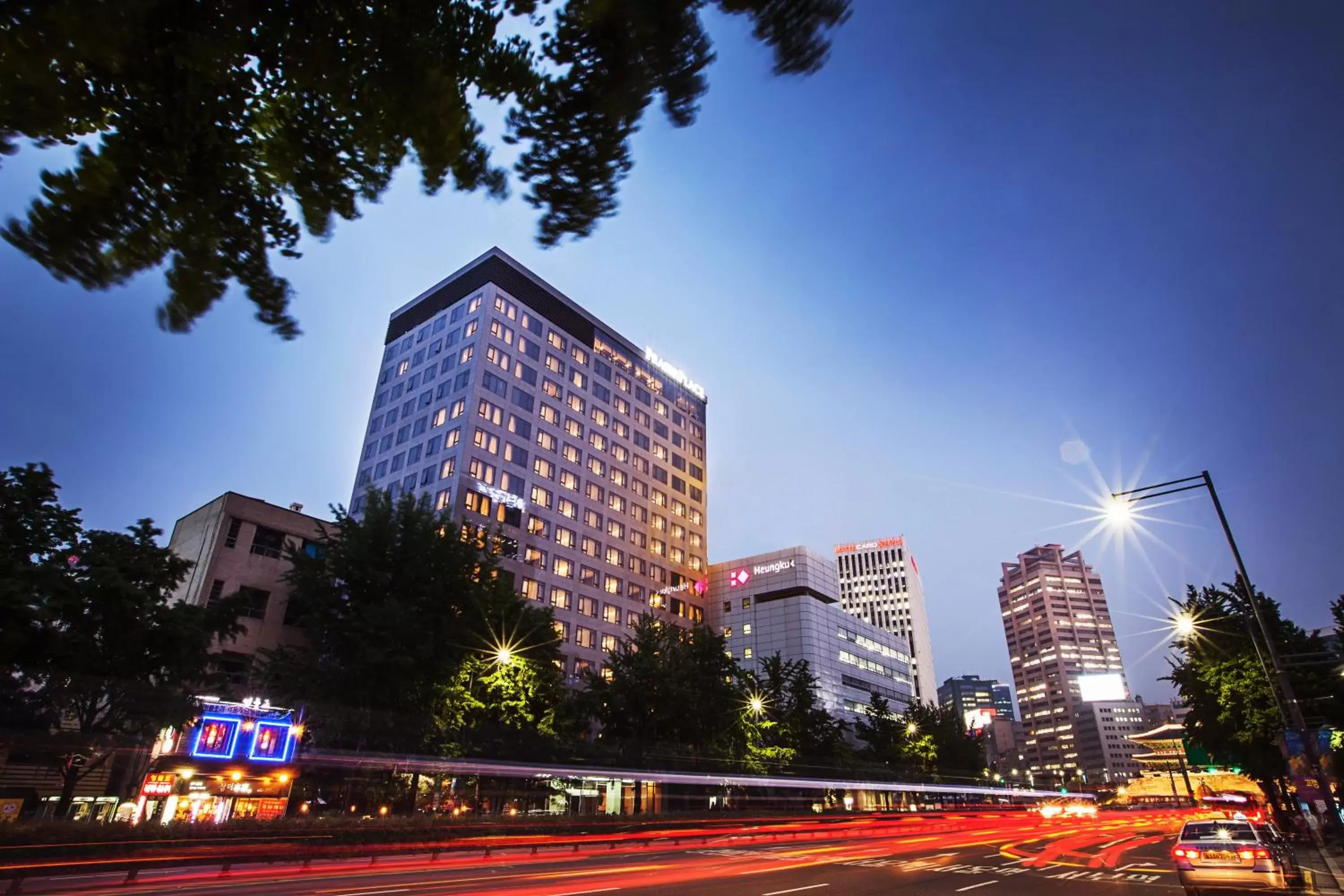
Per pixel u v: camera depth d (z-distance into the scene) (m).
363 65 4.29
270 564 45.69
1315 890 15.33
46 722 23.81
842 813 62.44
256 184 4.59
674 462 104.81
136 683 25.38
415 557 36.56
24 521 24.14
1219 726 34.56
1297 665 28.72
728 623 105.88
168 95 3.94
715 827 42.28
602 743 43.78
